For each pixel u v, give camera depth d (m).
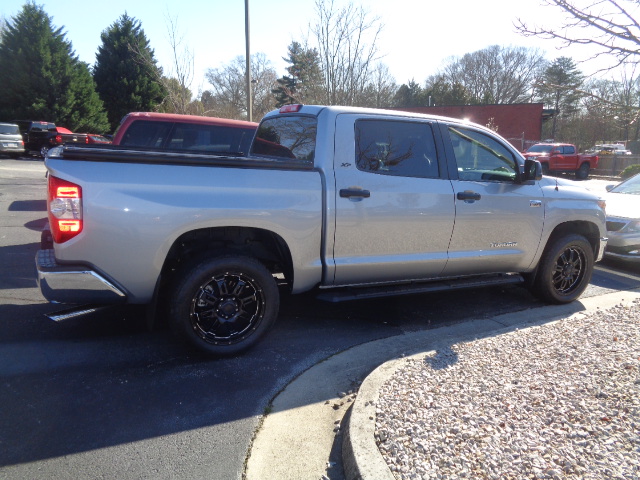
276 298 4.34
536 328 4.75
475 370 3.81
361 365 4.24
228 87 43.78
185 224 3.84
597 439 2.85
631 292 6.64
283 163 4.24
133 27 39.66
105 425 3.24
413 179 4.79
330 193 4.38
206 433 3.21
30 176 18.03
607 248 8.07
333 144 4.47
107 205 3.62
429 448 2.81
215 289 4.14
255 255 4.50
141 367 4.06
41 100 35.19
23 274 6.35
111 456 2.94
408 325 5.22
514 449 2.78
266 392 3.75
